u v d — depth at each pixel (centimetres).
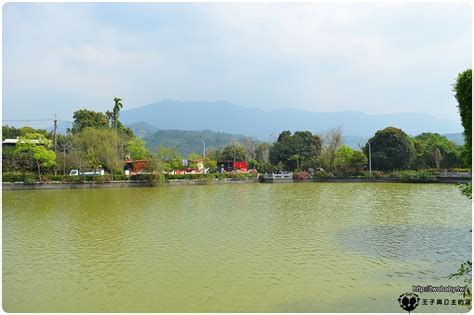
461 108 1404
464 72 1383
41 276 1316
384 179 6372
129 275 1318
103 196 4091
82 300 1096
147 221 2419
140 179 5628
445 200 3469
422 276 1280
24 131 7981
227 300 1087
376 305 1046
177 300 1089
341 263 1437
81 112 8556
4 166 5131
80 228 2177
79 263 1469
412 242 1762
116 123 7538
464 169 6444
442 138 8381
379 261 1458
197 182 6022
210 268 1391
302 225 2239
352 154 7144
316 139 8544
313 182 6600
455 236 1886
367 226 2183
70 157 5344
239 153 8731
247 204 3344
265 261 1475
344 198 3775
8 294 1150
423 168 7194
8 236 1967
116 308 1036
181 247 1711
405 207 3003
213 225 2262
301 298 1098
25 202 3488
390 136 7300
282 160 8344
